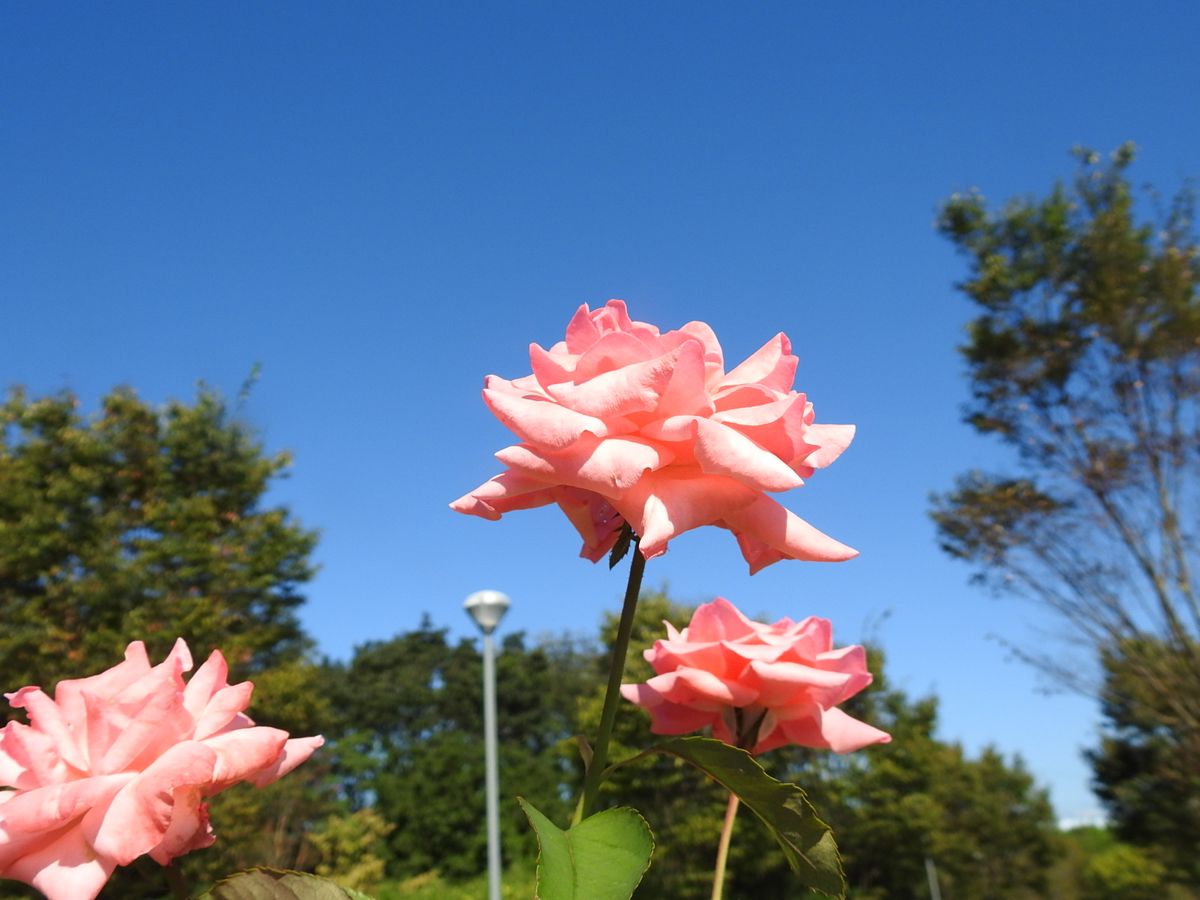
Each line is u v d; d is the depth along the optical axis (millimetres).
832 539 953
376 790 29156
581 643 36438
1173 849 15570
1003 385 12367
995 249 12500
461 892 22406
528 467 904
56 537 12094
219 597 13148
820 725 1394
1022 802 31609
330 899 892
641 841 815
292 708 13602
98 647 11648
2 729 959
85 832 853
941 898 26438
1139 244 11844
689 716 1414
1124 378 11844
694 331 1062
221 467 13734
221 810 12070
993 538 12156
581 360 973
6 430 13102
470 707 34562
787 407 928
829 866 959
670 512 899
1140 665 11695
